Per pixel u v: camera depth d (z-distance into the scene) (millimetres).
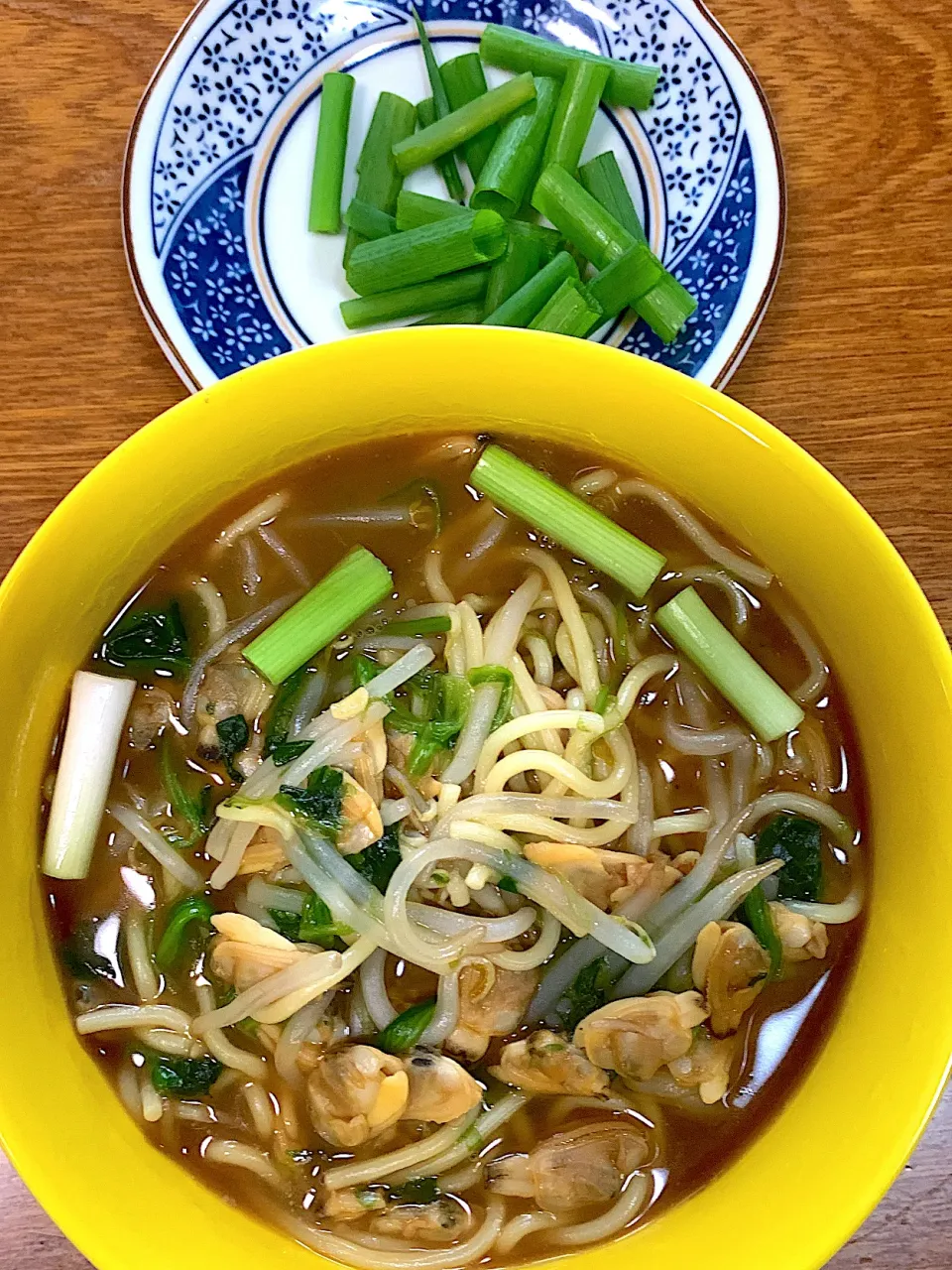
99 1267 188
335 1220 208
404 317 283
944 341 265
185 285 267
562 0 280
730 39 268
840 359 265
